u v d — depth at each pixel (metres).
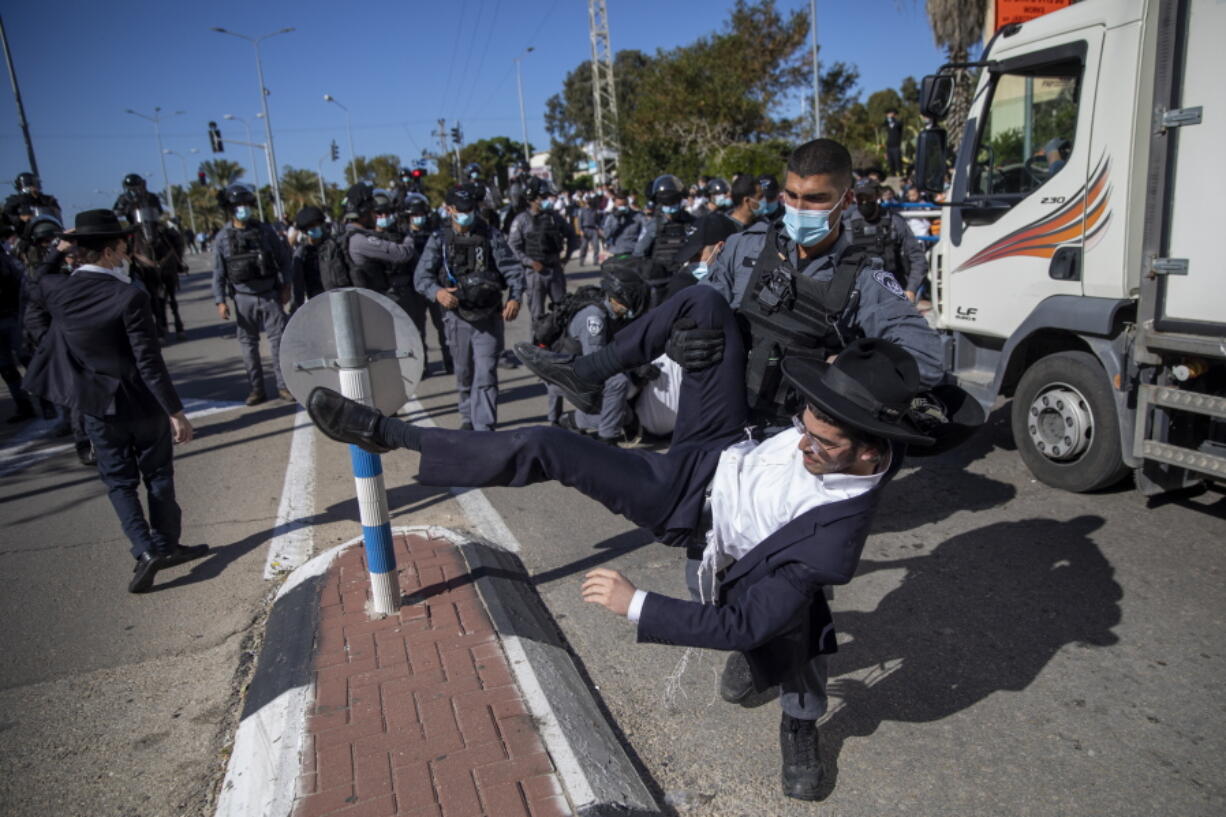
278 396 8.86
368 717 2.88
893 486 5.24
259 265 8.10
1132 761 2.75
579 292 5.68
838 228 2.65
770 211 6.98
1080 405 4.74
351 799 2.48
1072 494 4.92
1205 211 3.83
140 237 10.79
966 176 5.43
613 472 2.32
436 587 3.81
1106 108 4.37
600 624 3.74
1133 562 4.07
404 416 7.57
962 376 5.62
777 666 2.32
